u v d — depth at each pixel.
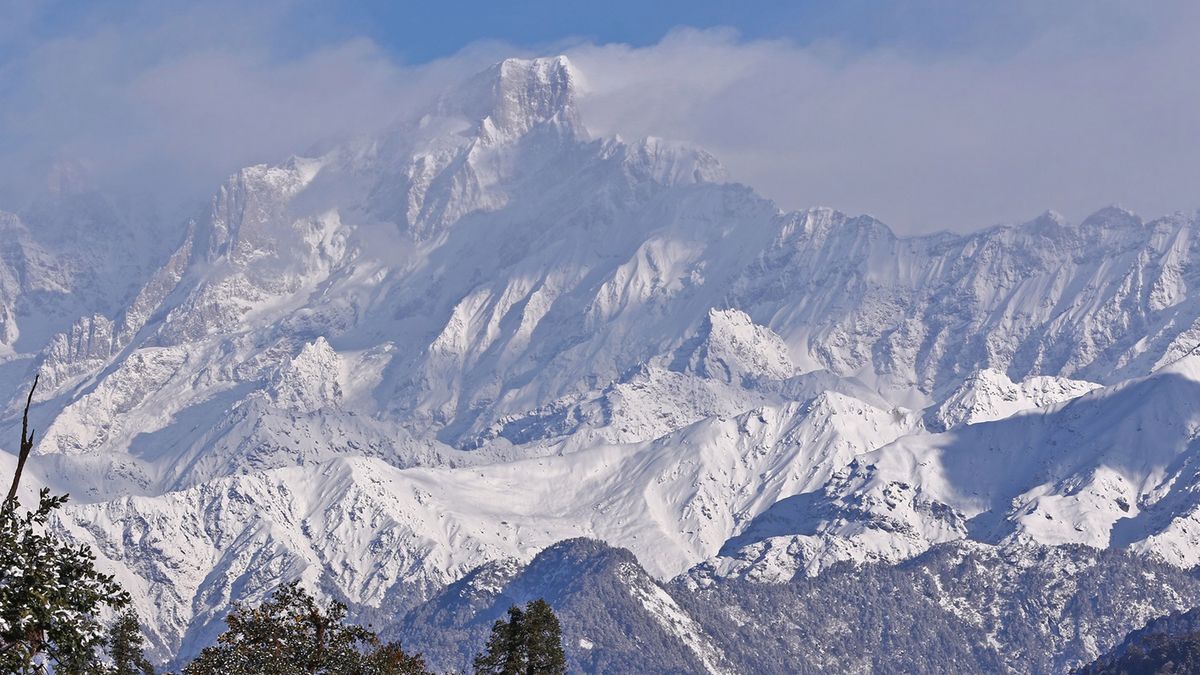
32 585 150.12
